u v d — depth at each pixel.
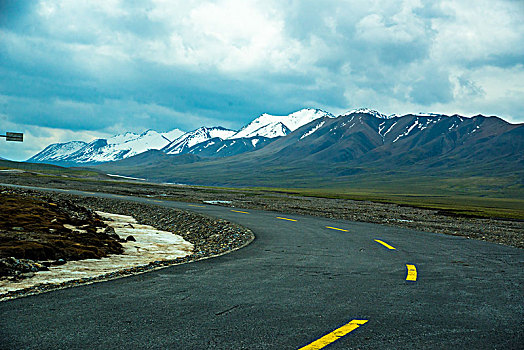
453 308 6.38
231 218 27.42
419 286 7.96
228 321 5.48
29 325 5.21
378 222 29.11
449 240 18.06
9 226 14.80
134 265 10.77
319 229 21.34
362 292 7.34
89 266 10.33
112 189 75.38
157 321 5.43
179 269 9.48
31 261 9.99
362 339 4.90
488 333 5.22
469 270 10.05
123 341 4.70
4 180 81.81
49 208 22.56
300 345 4.66
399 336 5.04
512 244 18.31
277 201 58.94
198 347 4.55
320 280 8.34
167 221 28.11
